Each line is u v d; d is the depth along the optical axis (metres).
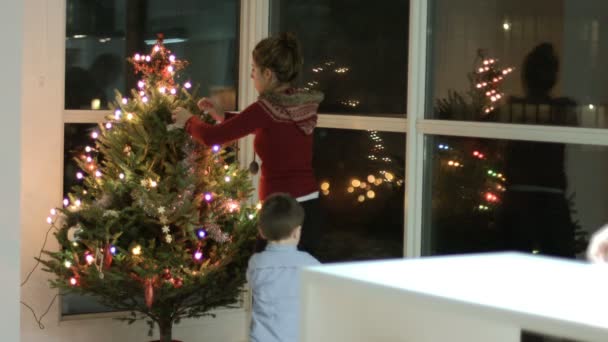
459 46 3.41
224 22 4.41
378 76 3.79
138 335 4.25
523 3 3.13
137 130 3.55
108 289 3.52
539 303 0.77
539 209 3.09
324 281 0.89
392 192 3.72
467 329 1.06
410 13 3.57
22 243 4.04
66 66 4.10
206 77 4.38
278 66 3.38
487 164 3.29
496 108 3.25
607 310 0.75
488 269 0.92
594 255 1.13
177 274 3.49
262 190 3.44
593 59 2.88
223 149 3.83
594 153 2.89
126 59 4.21
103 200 3.52
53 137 4.05
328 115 4.02
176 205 3.48
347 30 3.94
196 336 4.38
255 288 3.04
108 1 4.17
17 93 2.80
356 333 0.98
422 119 3.55
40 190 4.04
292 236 3.07
